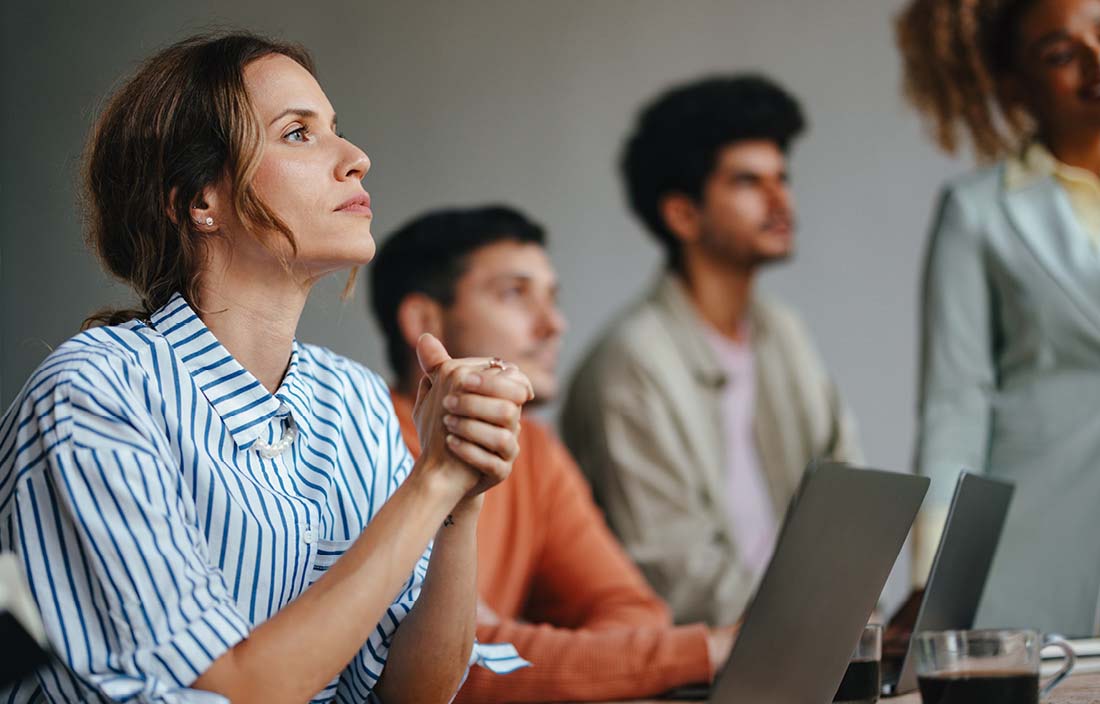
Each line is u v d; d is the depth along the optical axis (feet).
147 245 4.53
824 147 12.66
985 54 12.51
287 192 4.43
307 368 4.95
